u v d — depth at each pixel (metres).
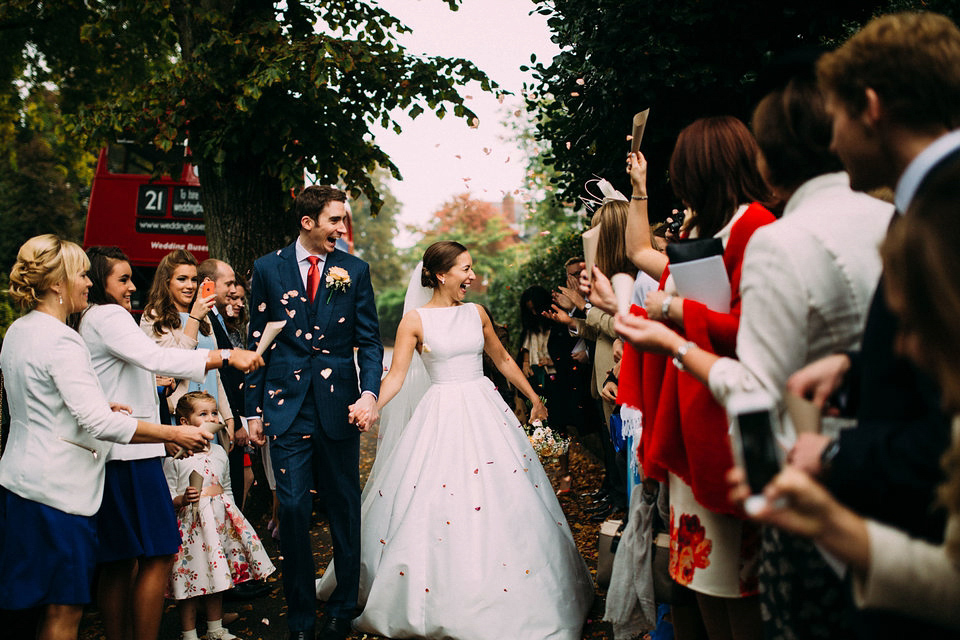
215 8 7.65
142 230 12.15
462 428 4.32
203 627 4.42
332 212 4.29
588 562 5.09
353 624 4.18
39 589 3.13
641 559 2.97
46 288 3.29
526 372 7.34
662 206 5.73
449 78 7.68
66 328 3.25
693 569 2.21
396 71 7.50
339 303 4.30
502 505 4.09
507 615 3.79
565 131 6.07
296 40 7.32
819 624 1.60
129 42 13.20
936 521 1.19
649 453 2.30
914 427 1.22
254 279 4.36
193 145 7.48
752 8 4.88
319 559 5.48
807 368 1.49
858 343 1.63
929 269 1.07
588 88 5.48
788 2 4.84
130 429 3.23
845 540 1.09
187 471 4.22
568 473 7.05
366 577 4.34
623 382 2.58
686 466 2.20
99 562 3.48
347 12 8.61
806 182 1.83
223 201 7.75
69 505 3.19
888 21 1.41
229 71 7.09
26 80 15.08
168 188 12.20
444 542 3.99
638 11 4.99
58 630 3.20
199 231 12.17
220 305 5.74
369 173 8.36
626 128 5.46
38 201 24.66
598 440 8.16
